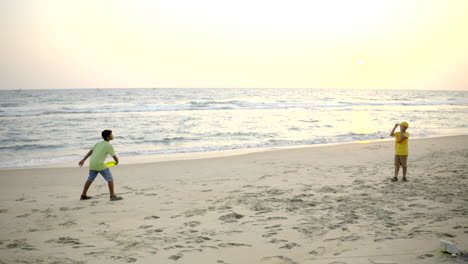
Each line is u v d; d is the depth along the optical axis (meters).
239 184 8.36
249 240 4.56
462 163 10.18
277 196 6.98
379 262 3.50
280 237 4.61
